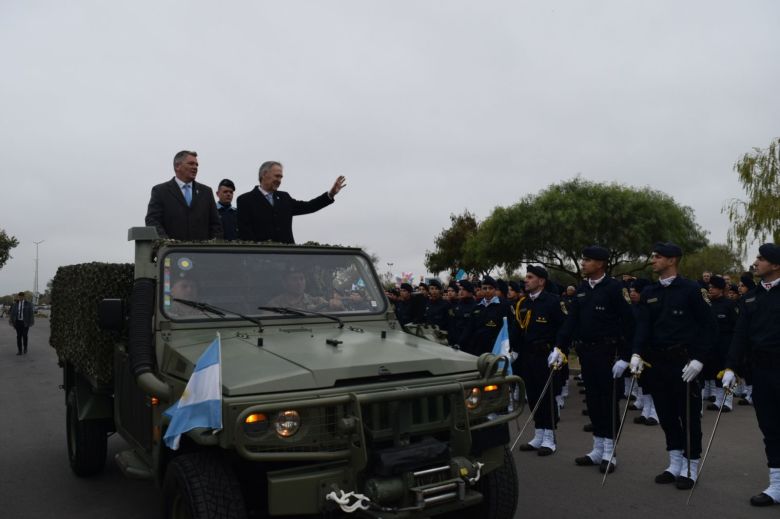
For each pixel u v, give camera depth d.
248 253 4.98
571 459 7.00
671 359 5.92
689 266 41.31
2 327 39.34
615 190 30.67
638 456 7.05
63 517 5.31
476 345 9.25
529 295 7.70
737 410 9.70
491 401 4.02
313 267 5.14
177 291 4.58
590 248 6.69
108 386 5.50
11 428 8.85
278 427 3.29
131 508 5.51
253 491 3.86
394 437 3.55
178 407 3.43
